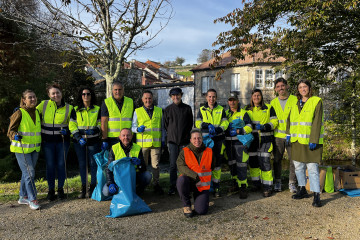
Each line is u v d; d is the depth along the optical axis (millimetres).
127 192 3975
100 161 4559
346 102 8398
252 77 22781
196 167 3986
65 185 5598
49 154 4672
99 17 6910
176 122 4855
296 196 4594
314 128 4168
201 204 3951
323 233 3297
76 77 19562
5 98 11344
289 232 3344
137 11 6684
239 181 4754
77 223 3734
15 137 4164
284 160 14727
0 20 10383
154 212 4125
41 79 13203
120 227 3590
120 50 7199
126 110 4852
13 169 11484
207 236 3287
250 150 4980
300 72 8039
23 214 4109
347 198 4574
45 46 7668
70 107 4816
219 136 4770
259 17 6594
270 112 4871
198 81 25969
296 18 6223
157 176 5055
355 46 7145
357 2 5301
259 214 3943
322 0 5645
